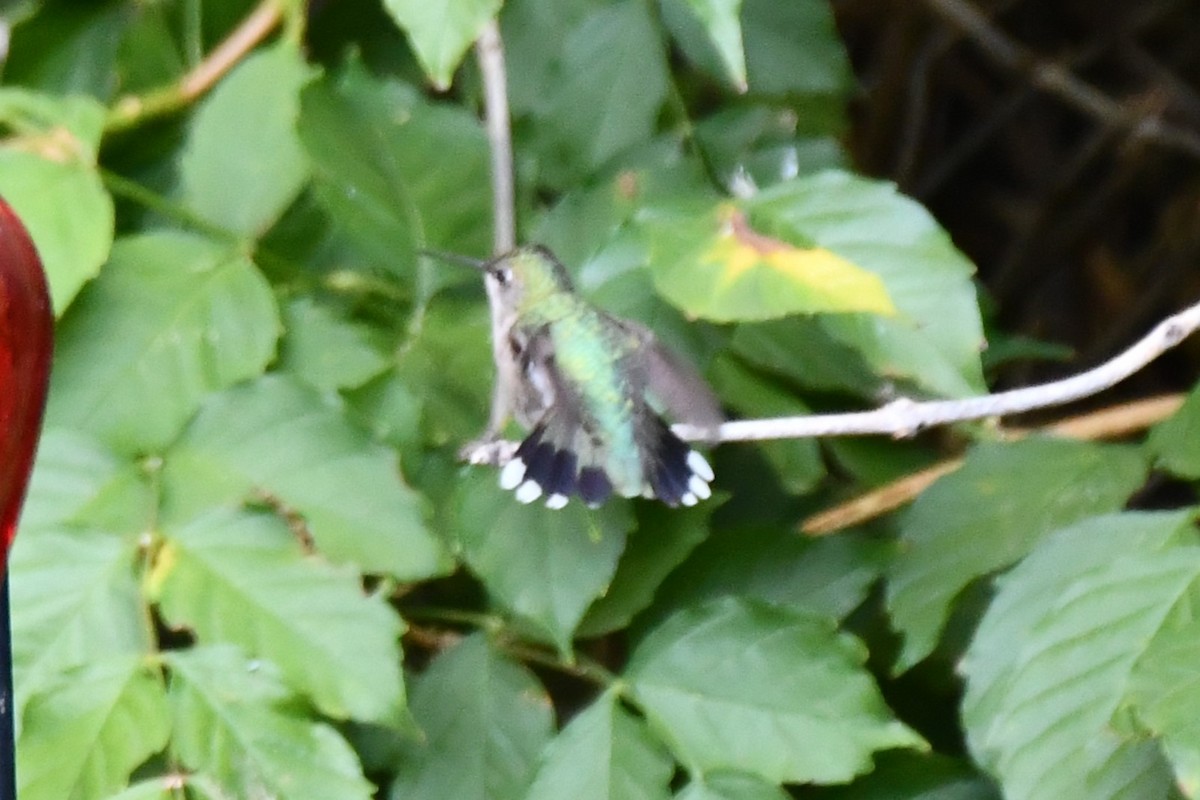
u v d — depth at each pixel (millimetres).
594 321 3449
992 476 3430
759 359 3455
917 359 3396
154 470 3398
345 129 3463
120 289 3422
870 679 3396
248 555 3381
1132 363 3396
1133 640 3352
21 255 3303
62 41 3557
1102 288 4762
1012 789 3350
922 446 3498
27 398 3297
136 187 3445
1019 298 4840
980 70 4809
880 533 3488
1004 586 3381
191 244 3436
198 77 3523
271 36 3537
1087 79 4762
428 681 3426
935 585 3422
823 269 3387
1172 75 4684
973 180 4930
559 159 3490
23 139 3436
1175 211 4617
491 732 3420
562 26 3516
